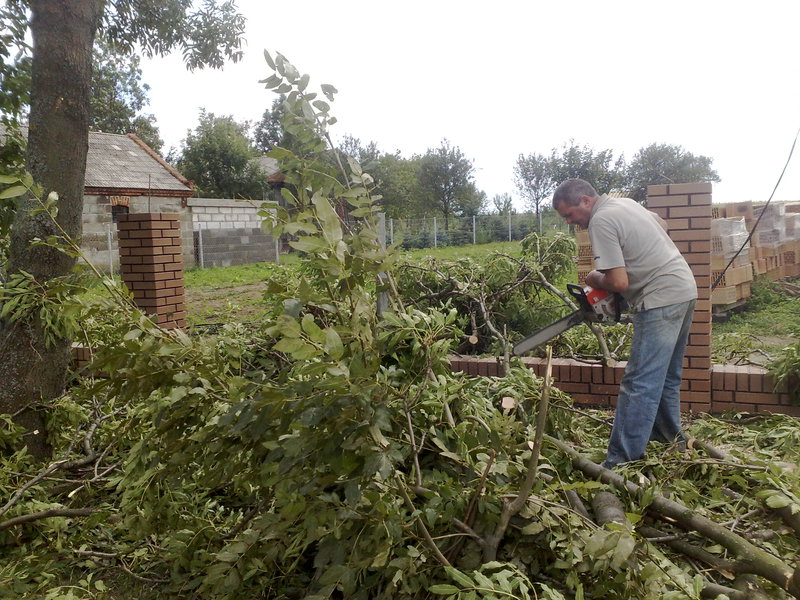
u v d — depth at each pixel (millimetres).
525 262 5832
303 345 1652
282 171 2432
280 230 2195
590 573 2041
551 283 6000
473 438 2029
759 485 2535
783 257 10766
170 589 2508
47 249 3676
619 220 3172
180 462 2293
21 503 3020
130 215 5867
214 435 2182
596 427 4062
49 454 3816
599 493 2408
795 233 11117
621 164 37219
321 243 1949
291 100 2402
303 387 1754
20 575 2568
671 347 3152
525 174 38688
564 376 4824
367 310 2082
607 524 1885
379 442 1739
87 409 4023
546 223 28828
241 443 2154
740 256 8445
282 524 1979
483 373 5020
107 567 2818
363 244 2154
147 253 5852
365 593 1988
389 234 28734
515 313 5684
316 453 1845
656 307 3137
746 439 3594
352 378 1696
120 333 2613
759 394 4262
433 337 2193
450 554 2086
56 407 3775
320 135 2484
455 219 30266
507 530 2154
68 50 3709
